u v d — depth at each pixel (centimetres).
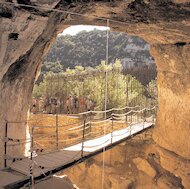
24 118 778
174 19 718
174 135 1067
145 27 853
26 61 681
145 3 652
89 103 1867
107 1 640
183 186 1046
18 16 523
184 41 943
